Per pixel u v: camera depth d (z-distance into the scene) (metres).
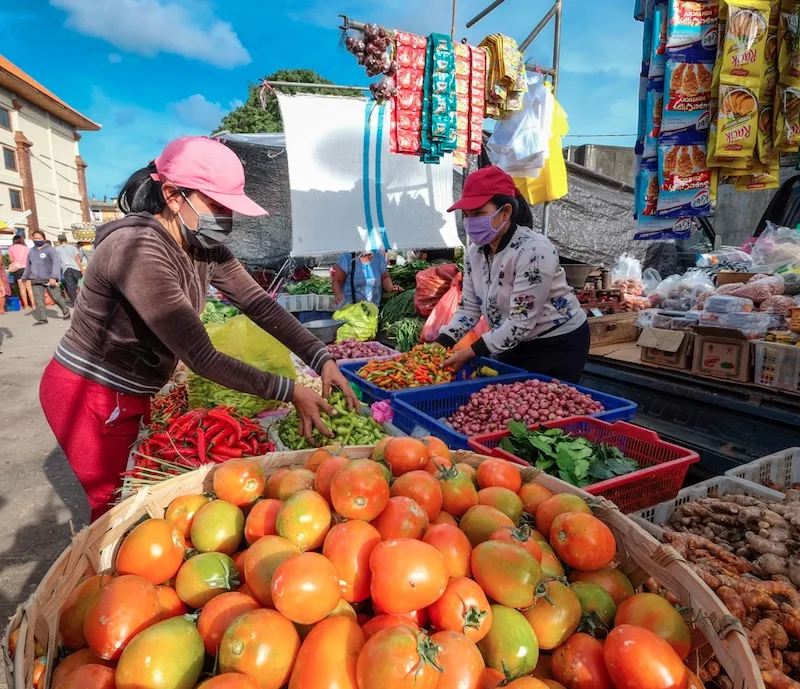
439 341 4.00
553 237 7.31
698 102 3.26
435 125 4.17
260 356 3.23
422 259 9.56
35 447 5.27
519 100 4.66
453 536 1.26
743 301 3.61
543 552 1.35
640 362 4.05
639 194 3.64
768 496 2.28
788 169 6.33
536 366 3.57
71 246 13.77
